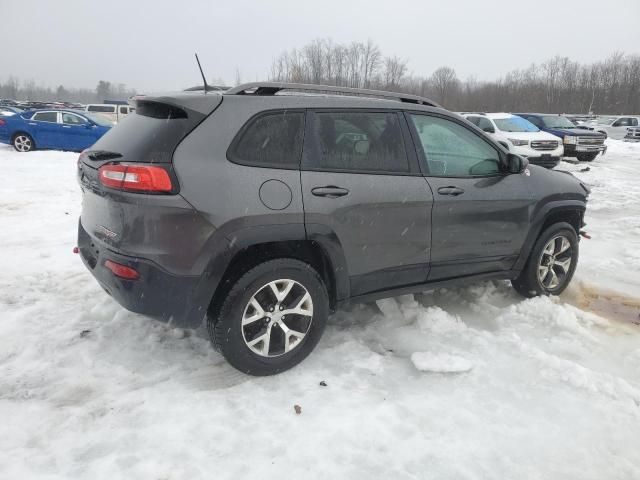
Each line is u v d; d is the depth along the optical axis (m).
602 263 5.60
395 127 3.45
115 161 2.78
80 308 3.92
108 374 3.06
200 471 2.30
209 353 3.34
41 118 15.45
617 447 2.57
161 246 2.68
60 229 6.28
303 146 3.05
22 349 3.29
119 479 2.23
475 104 66.00
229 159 2.80
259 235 2.85
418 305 4.13
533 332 3.81
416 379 3.12
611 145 24.91
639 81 61.84
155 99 2.90
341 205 3.09
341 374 3.15
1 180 9.70
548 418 2.78
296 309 3.10
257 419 2.68
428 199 3.46
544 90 66.62
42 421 2.60
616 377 3.16
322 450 2.46
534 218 4.11
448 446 2.53
